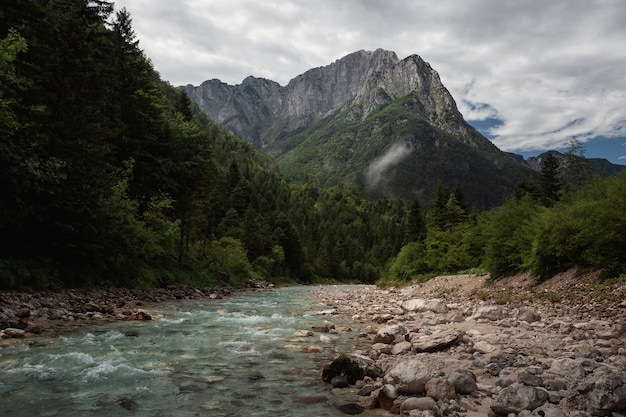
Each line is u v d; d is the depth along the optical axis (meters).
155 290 29.64
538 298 22.42
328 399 7.32
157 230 37.38
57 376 8.33
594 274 21.47
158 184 41.09
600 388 5.89
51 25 30.31
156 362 9.83
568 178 63.69
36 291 18.92
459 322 17.64
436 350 11.20
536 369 8.05
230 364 9.87
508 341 11.86
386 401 6.84
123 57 43.56
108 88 39.19
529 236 27.20
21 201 19.53
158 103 50.88
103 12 37.69
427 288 40.56
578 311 17.89
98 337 12.67
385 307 25.72
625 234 19.56
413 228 85.44
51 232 21.91
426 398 6.65
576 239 22.02
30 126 21.84
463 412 6.38
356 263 145.12
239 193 102.38
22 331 12.28
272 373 9.11
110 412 6.36
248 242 82.38
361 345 12.84
